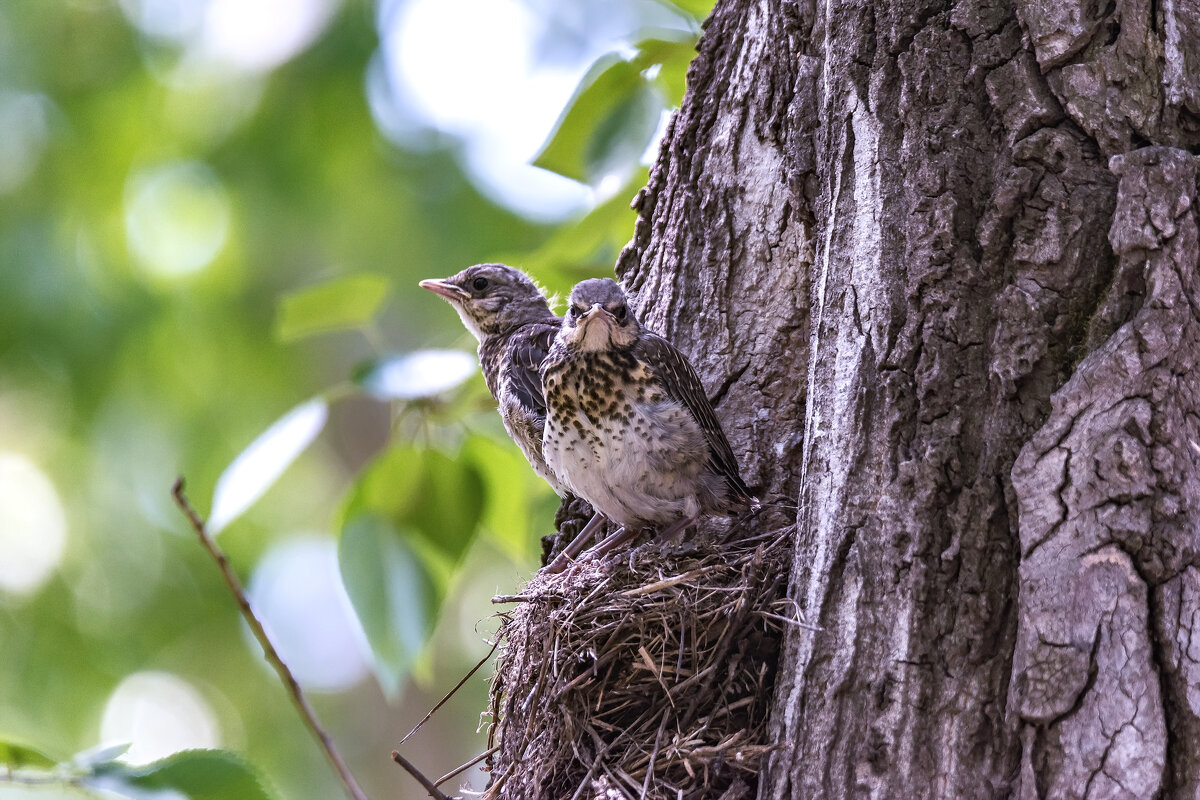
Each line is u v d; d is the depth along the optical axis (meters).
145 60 16.88
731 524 8.27
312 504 19.84
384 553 10.12
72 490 17.61
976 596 5.87
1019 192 6.26
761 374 8.20
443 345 16.30
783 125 8.31
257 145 16.56
